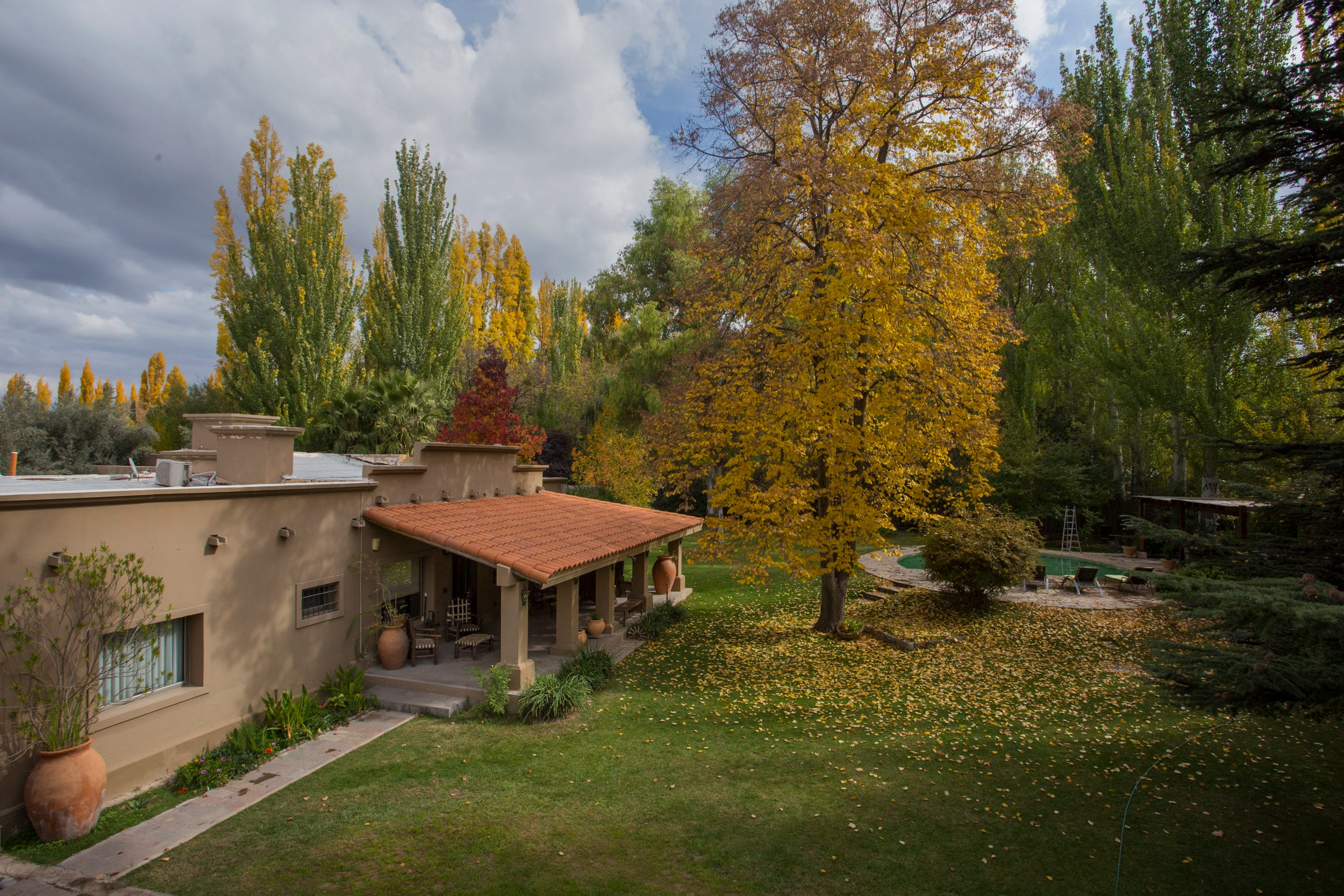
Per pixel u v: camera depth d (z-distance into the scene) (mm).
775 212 14672
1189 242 21562
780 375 14523
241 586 9109
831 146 13852
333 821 7168
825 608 16359
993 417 23484
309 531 10336
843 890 6020
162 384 80625
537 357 43906
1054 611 17172
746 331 15344
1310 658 5633
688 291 16516
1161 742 9336
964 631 15906
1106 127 25484
